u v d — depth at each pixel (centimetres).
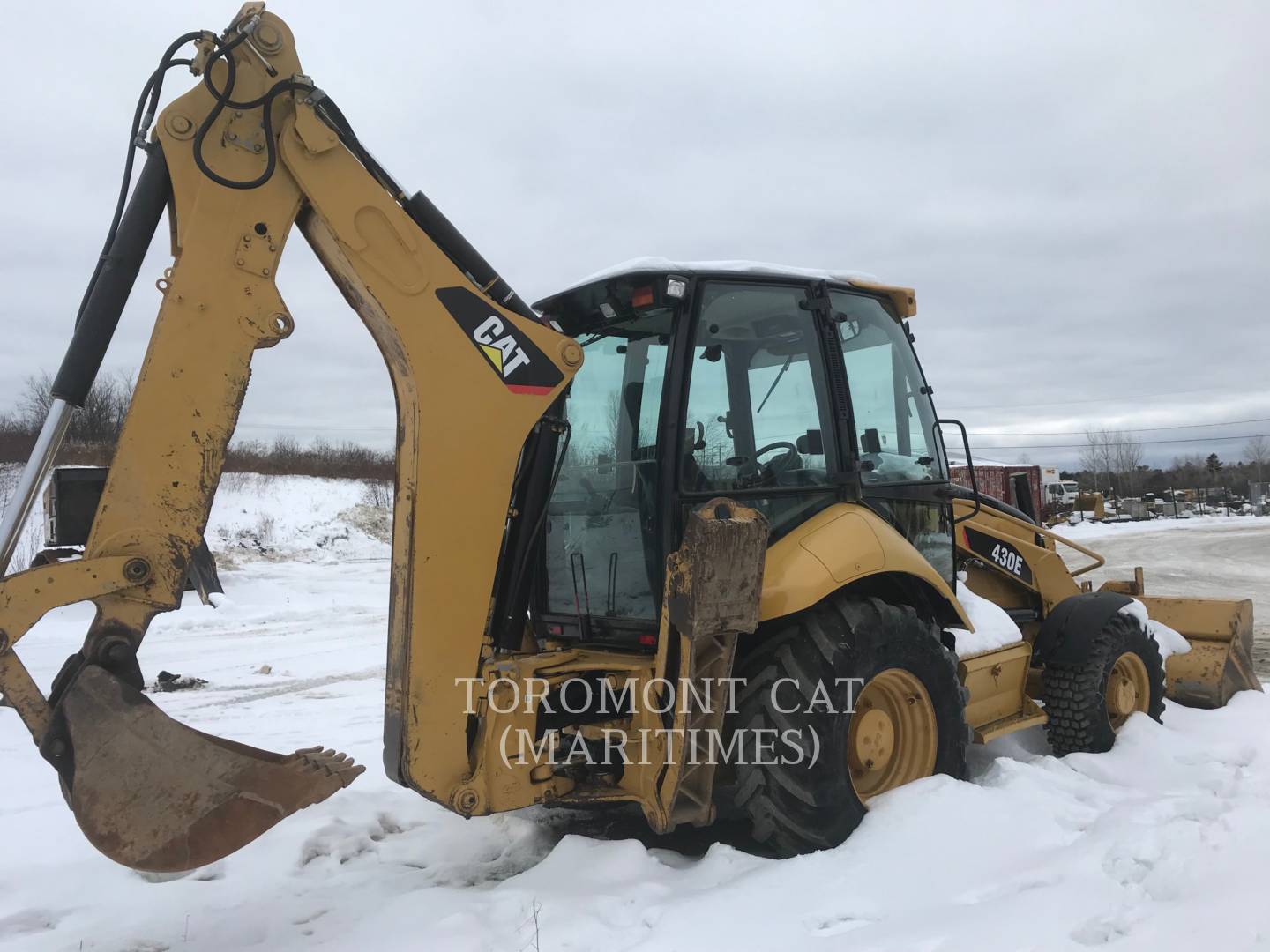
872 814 332
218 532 2295
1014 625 467
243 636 1033
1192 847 284
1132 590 612
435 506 296
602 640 360
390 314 294
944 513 449
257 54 282
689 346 340
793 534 351
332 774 269
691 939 256
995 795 342
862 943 246
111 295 271
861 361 407
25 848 371
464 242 309
